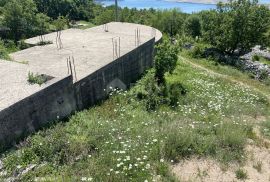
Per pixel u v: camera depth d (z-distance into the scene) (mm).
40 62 11547
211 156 7832
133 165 6852
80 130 8234
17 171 6512
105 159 7023
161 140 7895
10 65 9977
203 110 11195
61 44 14547
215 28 26688
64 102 9133
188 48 27844
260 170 7453
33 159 6914
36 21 24203
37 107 8062
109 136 8070
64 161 6992
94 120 9000
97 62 11625
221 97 13078
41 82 8531
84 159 7129
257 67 22047
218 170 7316
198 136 8500
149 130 8648
